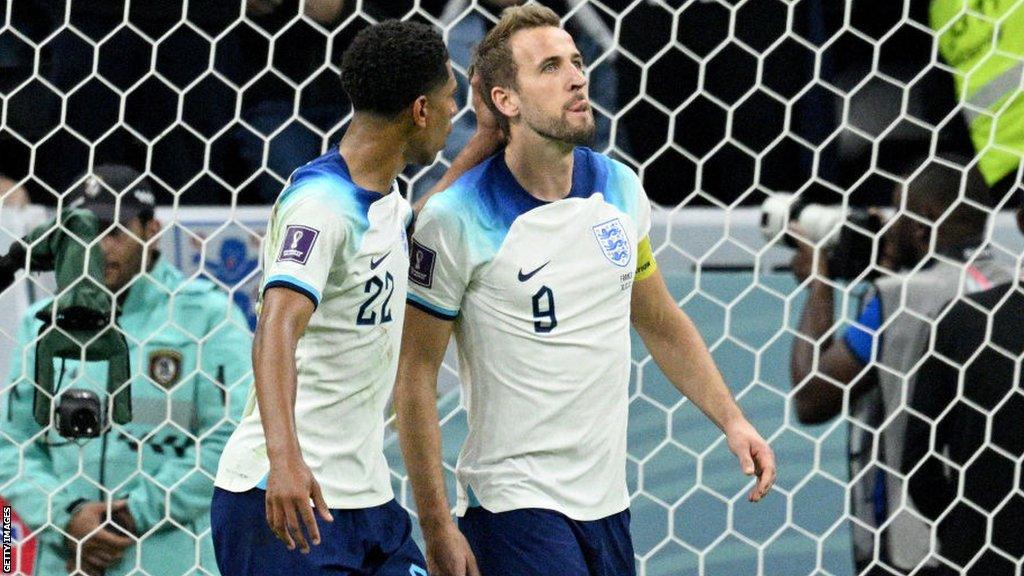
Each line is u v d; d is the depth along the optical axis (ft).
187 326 53.26
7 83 62.23
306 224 37.88
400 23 39.78
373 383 40.06
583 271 42.37
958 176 56.18
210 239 52.31
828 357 55.01
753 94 64.59
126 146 62.49
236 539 39.42
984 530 53.88
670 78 64.28
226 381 53.06
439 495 42.80
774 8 64.44
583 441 42.68
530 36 42.09
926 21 64.90
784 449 55.88
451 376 56.65
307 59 62.64
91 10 62.03
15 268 55.06
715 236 56.59
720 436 56.13
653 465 56.13
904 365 54.60
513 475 42.65
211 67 53.52
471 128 60.85
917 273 55.42
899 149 64.34
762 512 55.93
